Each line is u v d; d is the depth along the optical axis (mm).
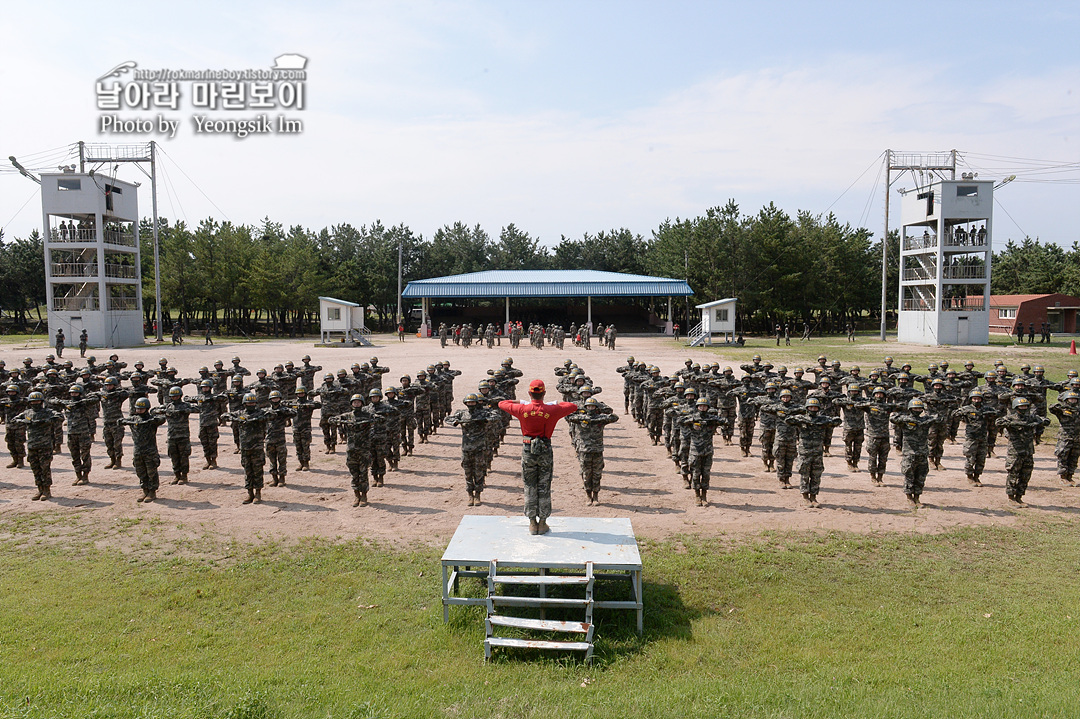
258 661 8016
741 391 19312
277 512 14156
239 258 77750
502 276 79062
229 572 10836
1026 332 67750
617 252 102500
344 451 20188
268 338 74500
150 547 12070
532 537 9711
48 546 12117
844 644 8484
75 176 53094
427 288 73875
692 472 14633
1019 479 14469
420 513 14086
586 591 8758
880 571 10875
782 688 7234
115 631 8820
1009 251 100062
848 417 17188
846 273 82688
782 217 78000
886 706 6684
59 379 20672
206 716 6410
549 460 10008
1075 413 15953
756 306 79312
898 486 16094
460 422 14484
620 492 15680
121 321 55969
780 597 9906
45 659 7961
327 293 85000
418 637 8719
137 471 14836
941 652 8203
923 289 59844
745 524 13297
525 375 36750
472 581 10547
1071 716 6426
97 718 6305
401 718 6602
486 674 7801
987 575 10695
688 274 79312
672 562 11172
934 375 22000
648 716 6633
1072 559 11359
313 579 10586
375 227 102000
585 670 7922
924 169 58500
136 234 58562
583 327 57875
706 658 8188
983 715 6453
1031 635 8602
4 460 19094
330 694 7098
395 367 39469
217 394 18438
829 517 13742
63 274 54938
